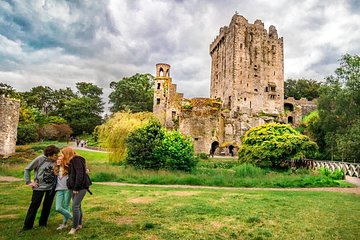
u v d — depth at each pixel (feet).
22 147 138.51
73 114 263.08
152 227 23.38
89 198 36.19
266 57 248.32
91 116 271.49
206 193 42.57
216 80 277.85
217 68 277.64
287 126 107.14
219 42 272.10
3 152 106.22
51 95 295.69
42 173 23.40
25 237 20.24
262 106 239.50
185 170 79.51
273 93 243.40
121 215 27.32
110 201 34.19
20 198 35.22
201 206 31.83
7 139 108.27
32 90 292.40
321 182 58.95
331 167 83.56
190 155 82.33
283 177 65.98
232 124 201.67
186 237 21.12
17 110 114.11
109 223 24.30
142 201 34.50
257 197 39.32
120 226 23.43
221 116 196.03
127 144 81.76
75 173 21.81
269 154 94.32
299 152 94.07
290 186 57.16
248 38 244.22
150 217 26.71
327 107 133.80
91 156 127.13
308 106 249.55
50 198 23.75
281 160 97.35
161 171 70.79
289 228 24.31
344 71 122.52
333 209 32.07
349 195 43.83
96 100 289.74
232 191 46.83
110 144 93.91
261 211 30.14
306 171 83.35
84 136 261.03
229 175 71.00
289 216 28.35
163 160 79.00
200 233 22.18
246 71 238.89
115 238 20.40
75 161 22.27
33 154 104.12
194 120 176.24
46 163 23.81
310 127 153.28
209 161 125.39
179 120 181.88
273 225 25.08
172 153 78.89
